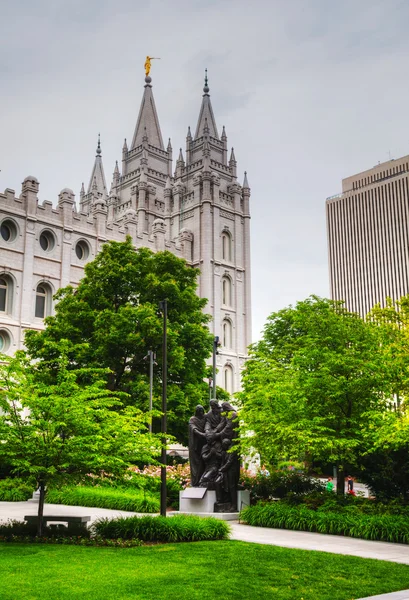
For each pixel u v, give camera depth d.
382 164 146.50
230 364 72.88
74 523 17.88
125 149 87.12
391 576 12.71
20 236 54.56
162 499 20.17
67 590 10.73
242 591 11.13
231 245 77.38
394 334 22.30
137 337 35.59
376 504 21.02
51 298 56.44
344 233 148.62
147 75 90.56
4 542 15.95
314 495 23.28
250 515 21.72
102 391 17.69
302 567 13.41
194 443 24.62
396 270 136.62
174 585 11.40
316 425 20.88
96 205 62.03
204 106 85.69
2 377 17.61
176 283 41.38
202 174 76.00
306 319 24.80
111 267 39.38
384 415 18.97
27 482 15.96
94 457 15.88
